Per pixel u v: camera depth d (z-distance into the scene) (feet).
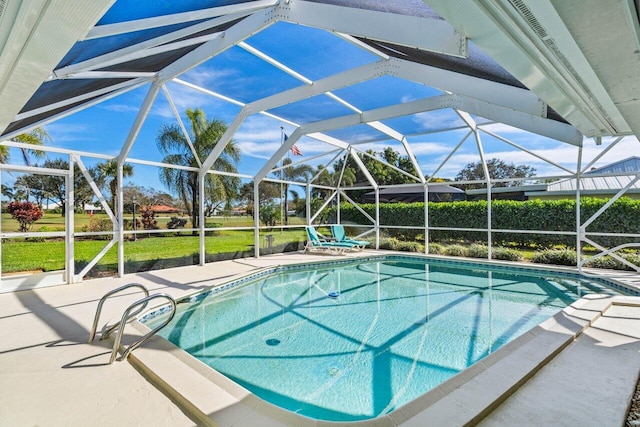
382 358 12.96
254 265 29.71
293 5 13.01
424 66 16.58
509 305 19.70
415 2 9.50
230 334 15.46
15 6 3.86
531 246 31.99
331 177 45.50
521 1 4.32
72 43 4.82
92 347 11.82
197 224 33.91
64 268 22.75
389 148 45.27
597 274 24.18
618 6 4.06
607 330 13.35
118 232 24.75
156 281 23.06
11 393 8.82
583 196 30.60
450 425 7.23
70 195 22.91
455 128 30.63
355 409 9.80
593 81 7.04
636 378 9.53
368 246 43.45
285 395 10.49
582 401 8.39
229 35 15.23
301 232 42.16
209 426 7.59
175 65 18.28
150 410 8.16
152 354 10.97
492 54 6.50
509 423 7.53
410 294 22.56
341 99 23.63
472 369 9.73
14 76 5.72
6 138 18.39
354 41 15.31
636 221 26.40
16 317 15.12
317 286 24.98
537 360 10.29
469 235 36.14
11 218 20.90
